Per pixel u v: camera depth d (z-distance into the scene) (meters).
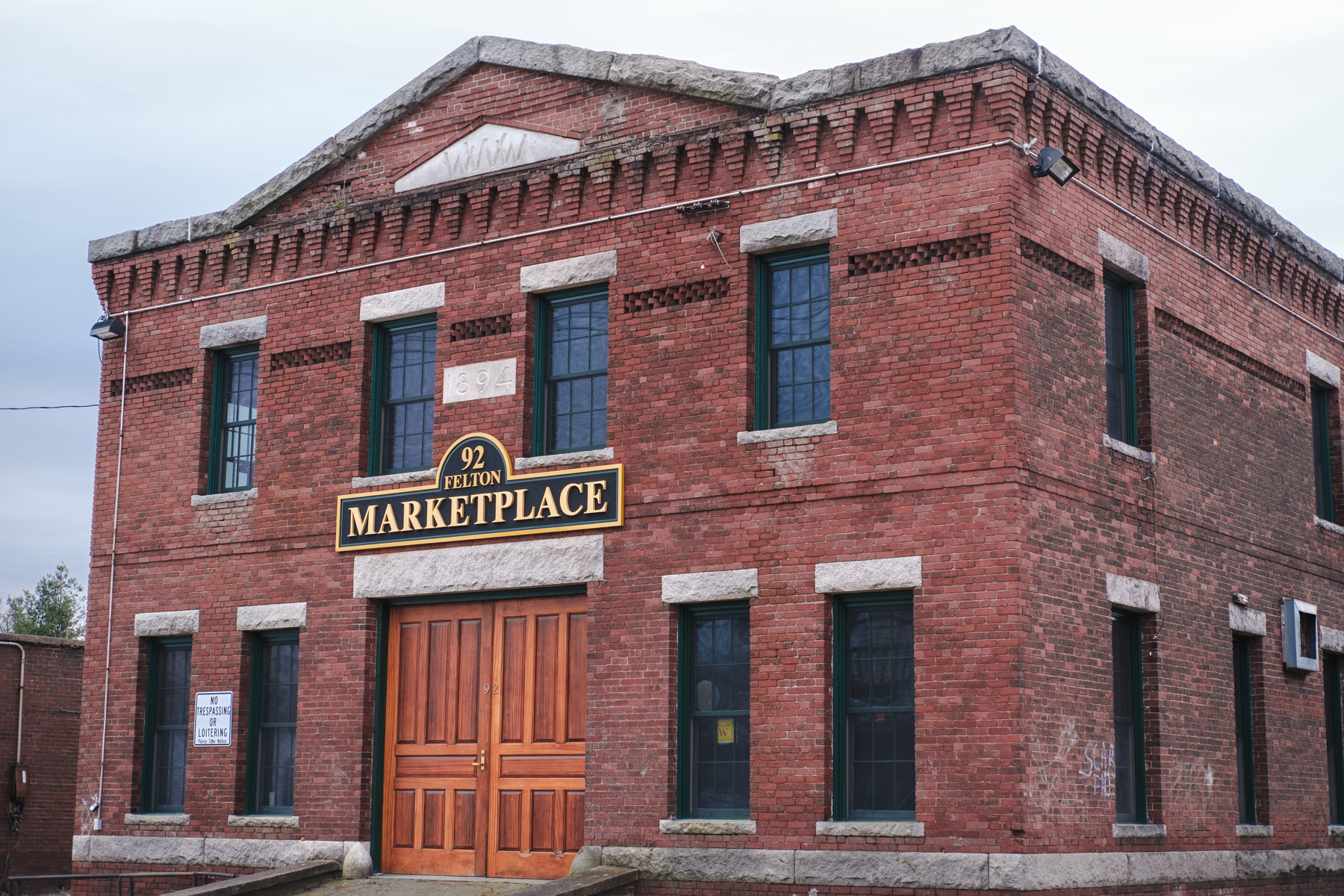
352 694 18.36
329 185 20.05
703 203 16.86
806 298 16.48
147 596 20.47
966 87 15.42
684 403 16.70
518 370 17.91
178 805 20.00
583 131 18.08
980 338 15.05
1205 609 17.94
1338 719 21.25
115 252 21.53
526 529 17.47
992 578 14.59
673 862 15.90
